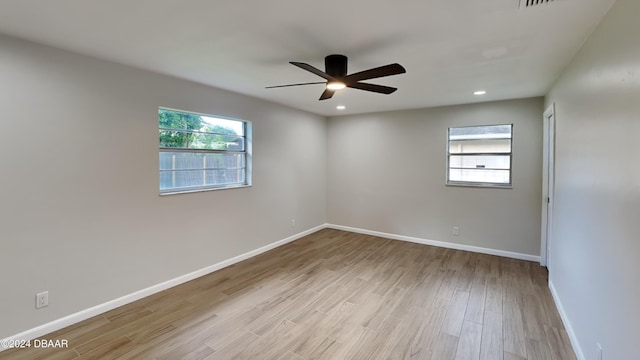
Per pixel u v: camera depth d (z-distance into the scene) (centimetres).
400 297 310
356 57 257
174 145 342
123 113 284
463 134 470
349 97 415
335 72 253
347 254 450
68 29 208
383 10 178
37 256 236
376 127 545
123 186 287
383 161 541
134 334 242
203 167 375
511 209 433
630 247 141
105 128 272
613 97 164
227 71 303
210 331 247
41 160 236
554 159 317
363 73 225
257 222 445
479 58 258
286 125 494
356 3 169
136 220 298
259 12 182
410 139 511
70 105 250
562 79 288
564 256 269
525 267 395
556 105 315
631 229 140
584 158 214
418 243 508
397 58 259
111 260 280
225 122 403
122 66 282
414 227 514
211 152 384
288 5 173
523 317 271
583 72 221
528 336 242
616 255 157
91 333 242
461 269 388
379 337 240
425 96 405
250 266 398
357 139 568
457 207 474
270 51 246
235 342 233
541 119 407
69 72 249
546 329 252
